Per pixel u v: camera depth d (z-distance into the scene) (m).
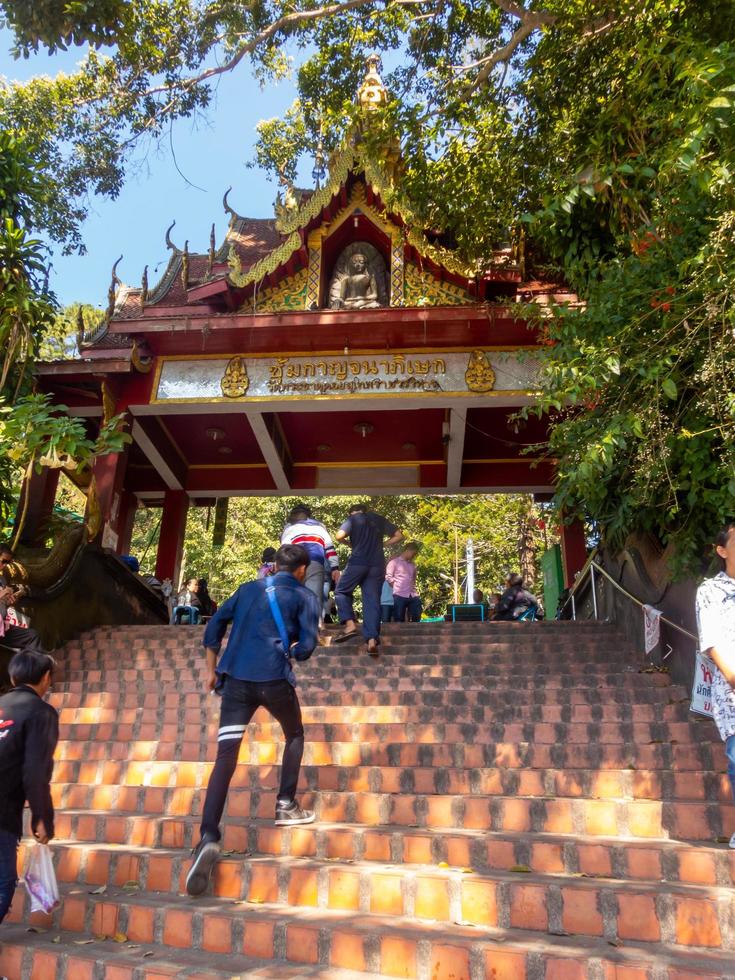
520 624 9.17
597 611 10.21
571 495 6.74
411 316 11.12
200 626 9.61
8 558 7.96
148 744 5.74
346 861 3.92
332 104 12.30
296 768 4.27
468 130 9.90
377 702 6.30
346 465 15.65
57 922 3.77
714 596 3.57
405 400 11.60
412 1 10.05
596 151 6.56
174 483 15.36
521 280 11.39
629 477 6.36
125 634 9.58
